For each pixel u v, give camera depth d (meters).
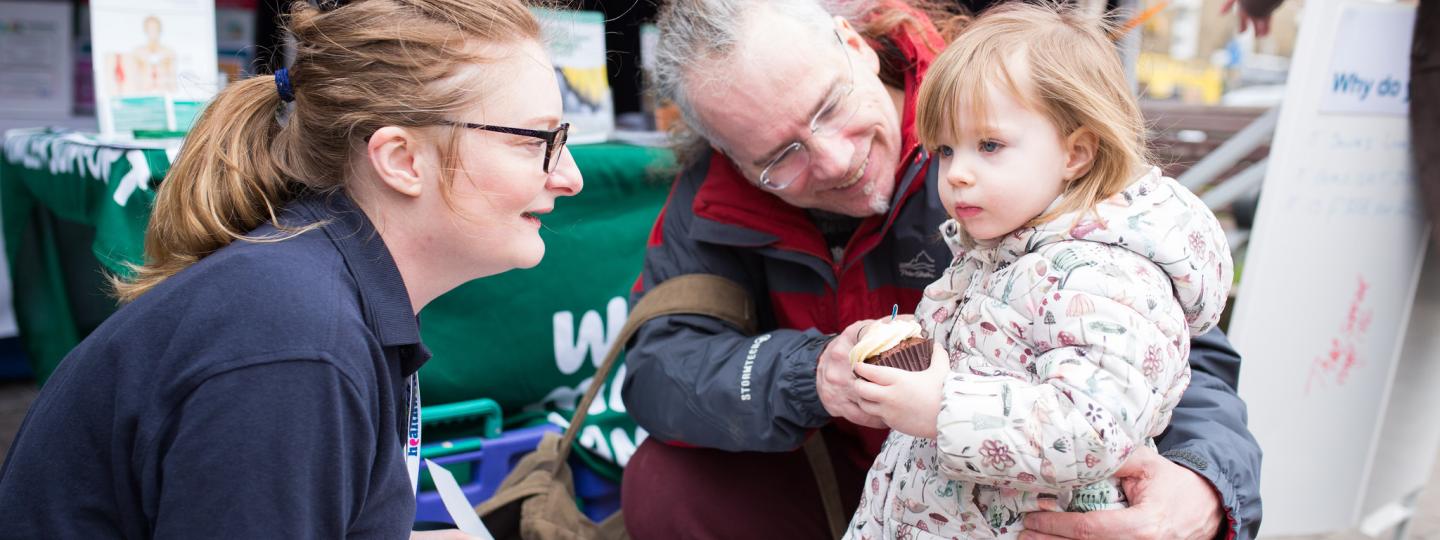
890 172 1.66
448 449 2.13
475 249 1.11
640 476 1.89
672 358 1.73
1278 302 2.25
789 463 1.85
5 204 2.93
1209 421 1.47
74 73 3.72
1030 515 1.26
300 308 0.97
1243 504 1.40
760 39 1.54
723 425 1.65
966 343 1.26
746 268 1.88
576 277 2.33
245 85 1.16
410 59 1.03
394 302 1.08
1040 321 1.15
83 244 3.01
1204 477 1.34
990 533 1.27
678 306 1.79
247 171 1.10
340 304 1.00
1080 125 1.16
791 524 1.83
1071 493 1.28
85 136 2.37
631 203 2.37
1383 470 2.56
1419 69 2.21
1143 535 1.25
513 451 2.22
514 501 2.04
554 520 1.97
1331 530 2.45
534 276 2.27
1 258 3.49
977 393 1.12
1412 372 2.51
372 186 1.08
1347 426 2.38
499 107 1.06
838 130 1.56
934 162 1.65
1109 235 1.15
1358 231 2.28
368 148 1.05
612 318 2.40
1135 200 1.17
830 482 1.79
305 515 0.95
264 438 0.93
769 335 1.67
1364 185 2.26
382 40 1.04
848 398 1.37
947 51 1.24
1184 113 3.52
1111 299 1.11
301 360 0.95
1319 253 2.26
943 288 1.37
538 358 2.32
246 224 1.10
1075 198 1.18
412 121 1.04
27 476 0.99
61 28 3.68
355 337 1.00
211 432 0.92
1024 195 1.17
